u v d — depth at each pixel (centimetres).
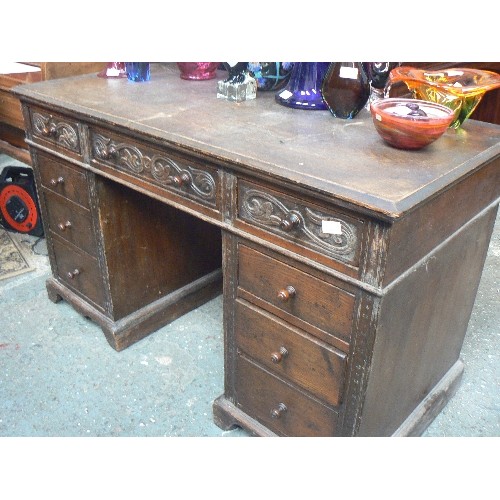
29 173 233
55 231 176
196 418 146
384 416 119
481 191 114
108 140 135
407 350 114
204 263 193
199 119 126
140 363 166
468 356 169
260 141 111
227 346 131
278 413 124
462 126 125
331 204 91
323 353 107
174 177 119
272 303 113
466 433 141
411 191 88
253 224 107
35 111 157
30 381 158
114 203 155
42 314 188
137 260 169
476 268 134
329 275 98
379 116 105
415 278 103
